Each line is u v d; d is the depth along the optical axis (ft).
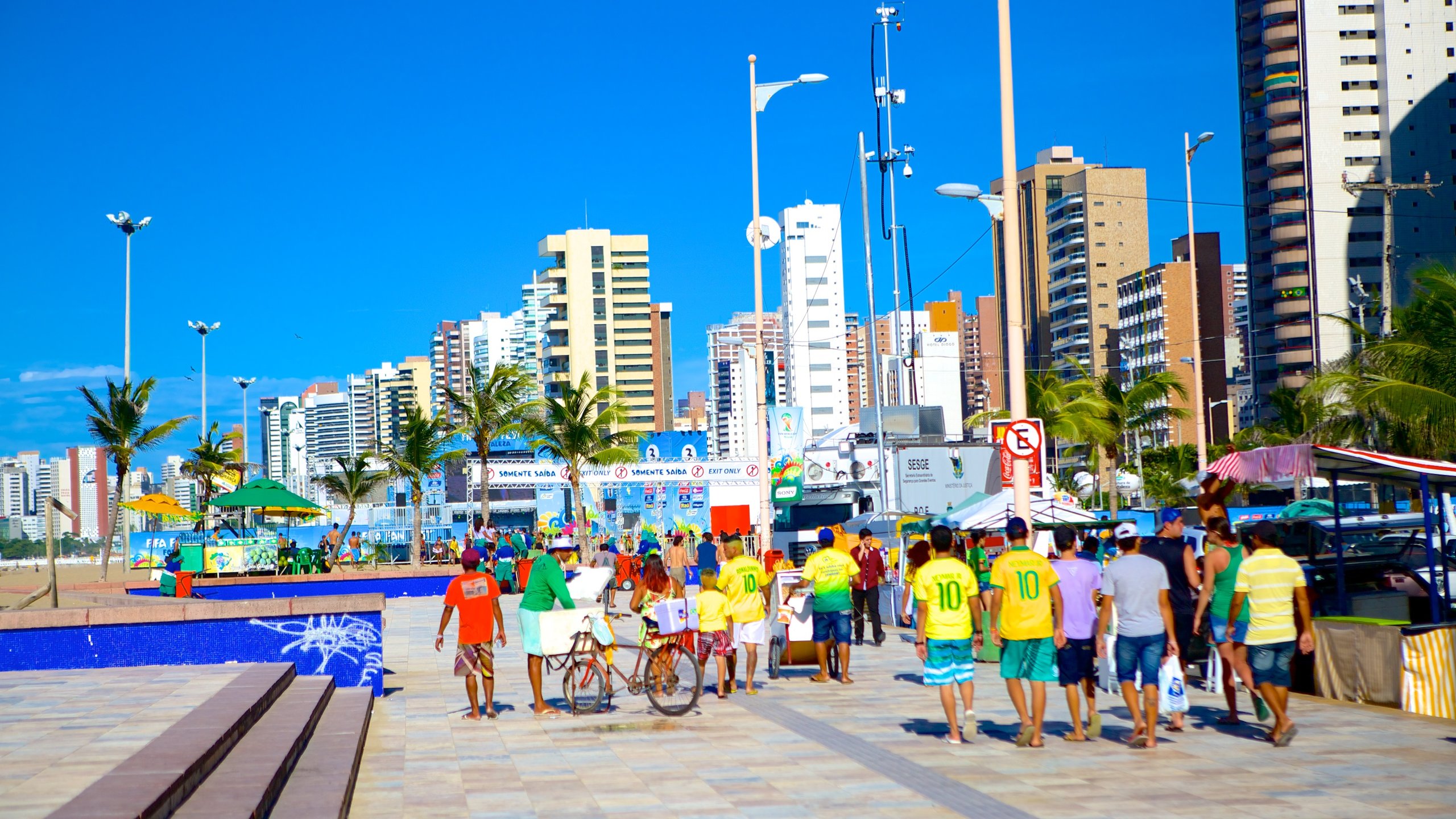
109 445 147.64
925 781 29.43
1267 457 44.47
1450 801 25.99
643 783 29.71
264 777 24.77
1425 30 348.59
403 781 30.40
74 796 21.45
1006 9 52.19
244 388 229.25
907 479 117.91
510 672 58.23
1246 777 29.07
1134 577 33.65
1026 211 558.97
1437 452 100.63
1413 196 346.13
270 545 127.03
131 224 171.12
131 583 129.08
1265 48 363.56
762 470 102.22
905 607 74.54
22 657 44.88
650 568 42.57
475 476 241.96
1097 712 37.76
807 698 45.91
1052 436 155.63
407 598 121.19
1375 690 40.06
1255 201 369.71
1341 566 47.09
